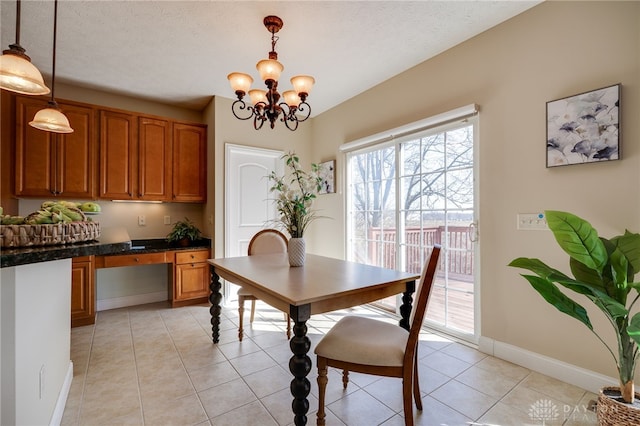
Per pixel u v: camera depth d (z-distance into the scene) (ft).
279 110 6.97
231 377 6.67
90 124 10.29
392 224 10.73
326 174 13.33
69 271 6.26
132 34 7.72
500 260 7.46
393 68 9.70
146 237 12.30
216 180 11.82
